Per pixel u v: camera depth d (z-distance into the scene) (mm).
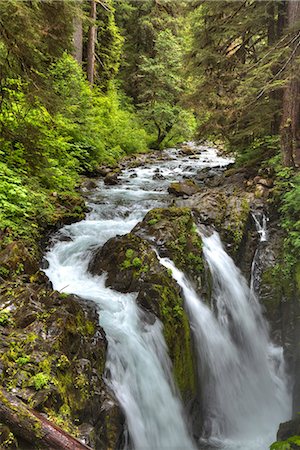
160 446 5473
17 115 8125
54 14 7102
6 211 7543
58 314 4875
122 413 4852
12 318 4727
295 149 10594
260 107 11398
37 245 7516
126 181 13648
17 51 6871
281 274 8453
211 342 7148
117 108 23734
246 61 13625
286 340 8008
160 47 23953
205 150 23703
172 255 7305
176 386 6000
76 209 9289
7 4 5828
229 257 8531
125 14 26906
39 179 9625
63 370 4254
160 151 22578
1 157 8750
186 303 6902
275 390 7785
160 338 5977
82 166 13953
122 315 5980
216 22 12500
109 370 5172
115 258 7070
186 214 8258
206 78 13023
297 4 9750
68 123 14094
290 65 9383
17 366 4023
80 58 19609
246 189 10586
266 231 9281
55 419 3668
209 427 6805
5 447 3211
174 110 23734
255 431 7051
